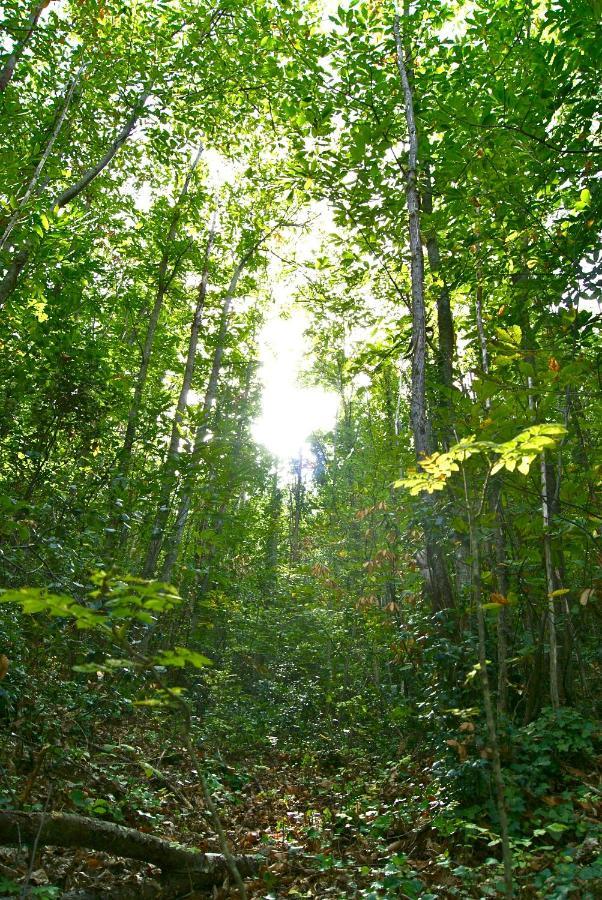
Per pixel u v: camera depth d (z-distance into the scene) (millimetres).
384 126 7145
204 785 2279
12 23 7125
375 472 11031
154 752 6438
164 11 8922
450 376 8125
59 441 7812
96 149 9555
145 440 9945
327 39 7492
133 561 10227
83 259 10008
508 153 6230
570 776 4211
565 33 5969
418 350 6375
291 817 5395
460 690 4910
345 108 7703
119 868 3562
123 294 13031
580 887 2908
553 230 6137
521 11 6840
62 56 8703
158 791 5211
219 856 3748
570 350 5480
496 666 5168
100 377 7934
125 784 4762
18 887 2725
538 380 4688
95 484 6922
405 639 6203
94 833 3086
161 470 8055
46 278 8586
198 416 8453
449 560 6836
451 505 5371
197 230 13430
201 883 3607
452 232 7438
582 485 4941
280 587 14734
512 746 4438
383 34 7508
